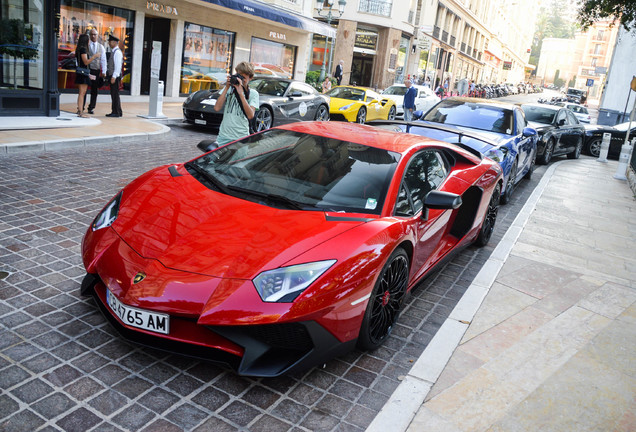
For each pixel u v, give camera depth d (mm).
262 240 2787
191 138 10250
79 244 4219
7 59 8906
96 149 7930
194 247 2752
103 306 2914
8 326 2959
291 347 2631
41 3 9172
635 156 11617
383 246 2957
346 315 2746
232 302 2482
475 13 54344
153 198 3221
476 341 3510
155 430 2324
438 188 4035
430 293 4258
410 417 2623
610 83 28047
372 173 3492
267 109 11391
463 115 8344
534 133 8234
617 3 12516
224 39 18031
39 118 9367
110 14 13805
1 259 3770
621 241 6613
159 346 2668
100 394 2508
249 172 3535
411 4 36125
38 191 5453
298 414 2559
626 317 4188
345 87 16500
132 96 14953
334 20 33219
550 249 5844
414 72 38625
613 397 3020
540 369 3244
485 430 2609
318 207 3166
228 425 2416
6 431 2197
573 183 10453
